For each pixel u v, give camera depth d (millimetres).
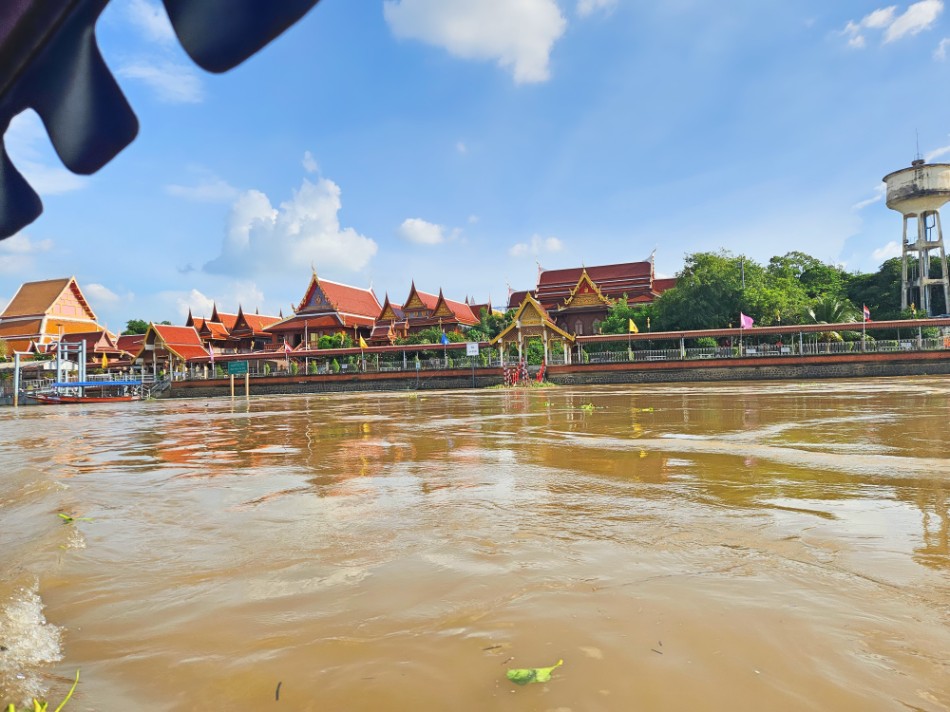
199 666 2475
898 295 56969
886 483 5691
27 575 3773
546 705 2016
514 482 6434
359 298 75562
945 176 52656
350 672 2340
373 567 3684
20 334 73125
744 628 2576
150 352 61094
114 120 1308
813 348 43594
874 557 3516
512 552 3859
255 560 3963
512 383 45531
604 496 5555
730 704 1986
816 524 4285
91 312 81312
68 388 55656
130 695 2254
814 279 62562
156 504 6059
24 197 1535
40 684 2346
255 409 27766
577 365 45750
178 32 1115
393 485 6508
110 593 3430
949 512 4527
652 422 12953
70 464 9844
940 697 1994
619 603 2916
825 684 2096
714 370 43344
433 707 2041
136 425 19797
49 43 1308
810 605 2816
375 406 25469
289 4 965
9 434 17469
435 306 69625
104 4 1237
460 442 10477
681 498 5352
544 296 69250
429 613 2906
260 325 77375
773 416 13391
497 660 2377
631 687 2117
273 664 2451
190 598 3305
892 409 14297
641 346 51375
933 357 39625
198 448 11461
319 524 4879
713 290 49906
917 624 2582
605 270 69125
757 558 3561
